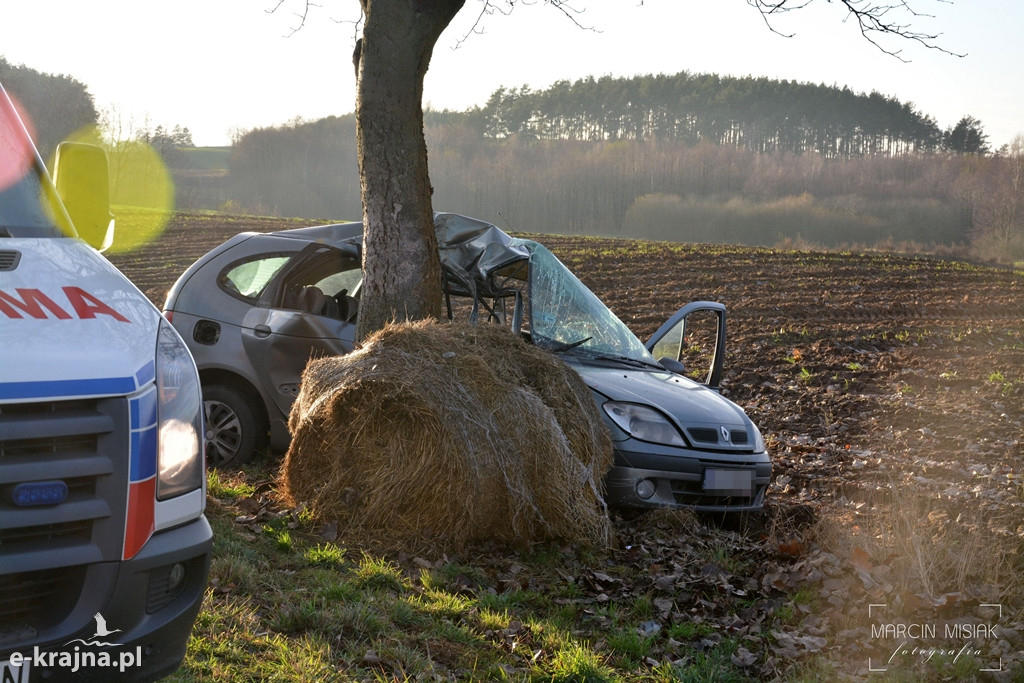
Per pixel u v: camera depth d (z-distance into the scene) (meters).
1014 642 4.62
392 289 7.17
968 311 23.53
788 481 8.20
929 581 5.20
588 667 4.05
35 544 2.55
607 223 133.88
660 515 6.25
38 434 2.52
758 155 156.75
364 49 7.24
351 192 125.69
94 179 4.25
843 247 80.06
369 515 5.48
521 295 7.57
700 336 18.56
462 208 137.38
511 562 5.45
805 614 5.00
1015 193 111.88
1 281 2.94
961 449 9.70
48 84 80.44
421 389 5.30
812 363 15.42
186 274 7.21
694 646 4.62
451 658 4.14
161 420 2.85
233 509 5.77
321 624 4.18
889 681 4.18
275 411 6.88
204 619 3.92
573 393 6.02
